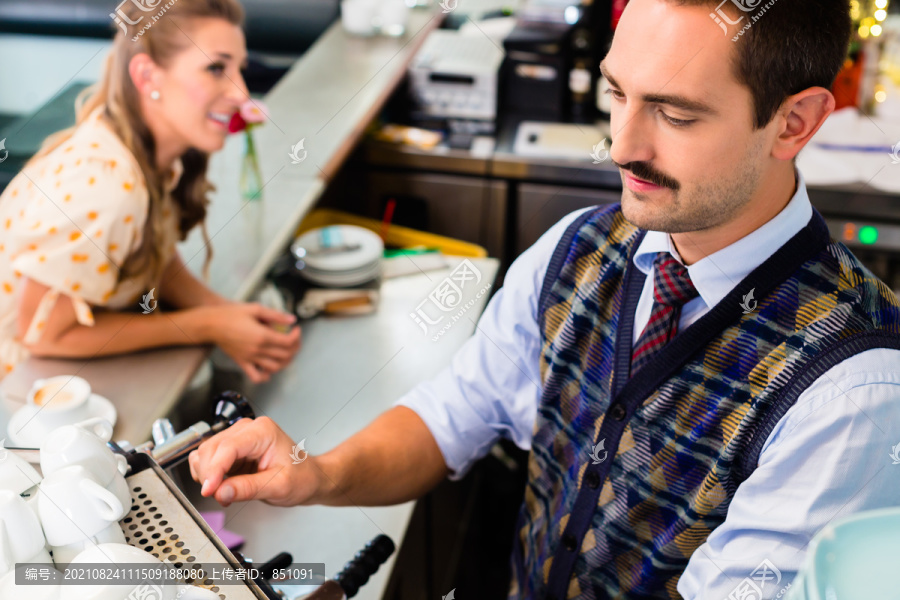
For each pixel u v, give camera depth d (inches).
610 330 41.6
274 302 83.4
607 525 42.1
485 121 118.4
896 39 105.3
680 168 32.3
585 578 44.4
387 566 52.3
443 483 71.8
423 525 65.2
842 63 32.4
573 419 44.0
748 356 36.1
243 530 54.6
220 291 79.7
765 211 35.2
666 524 40.4
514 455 92.8
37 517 28.3
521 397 47.2
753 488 35.0
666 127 32.0
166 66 70.2
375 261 89.4
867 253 103.3
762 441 35.4
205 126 74.5
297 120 102.0
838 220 102.5
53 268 66.9
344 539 54.3
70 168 67.8
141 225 71.7
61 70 124.8
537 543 48.5
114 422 60.6
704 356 37.3
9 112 123.4
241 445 37.6
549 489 47.4
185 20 70.5
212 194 89.1
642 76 31.1
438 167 116.3
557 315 43.2
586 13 118.7
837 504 32.9
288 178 92.7
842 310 34.7
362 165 118.4
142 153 71.2
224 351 74.1
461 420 48.0
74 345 69.4
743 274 36.1
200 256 82.4
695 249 37.4
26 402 62.9
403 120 120.6
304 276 88.0
